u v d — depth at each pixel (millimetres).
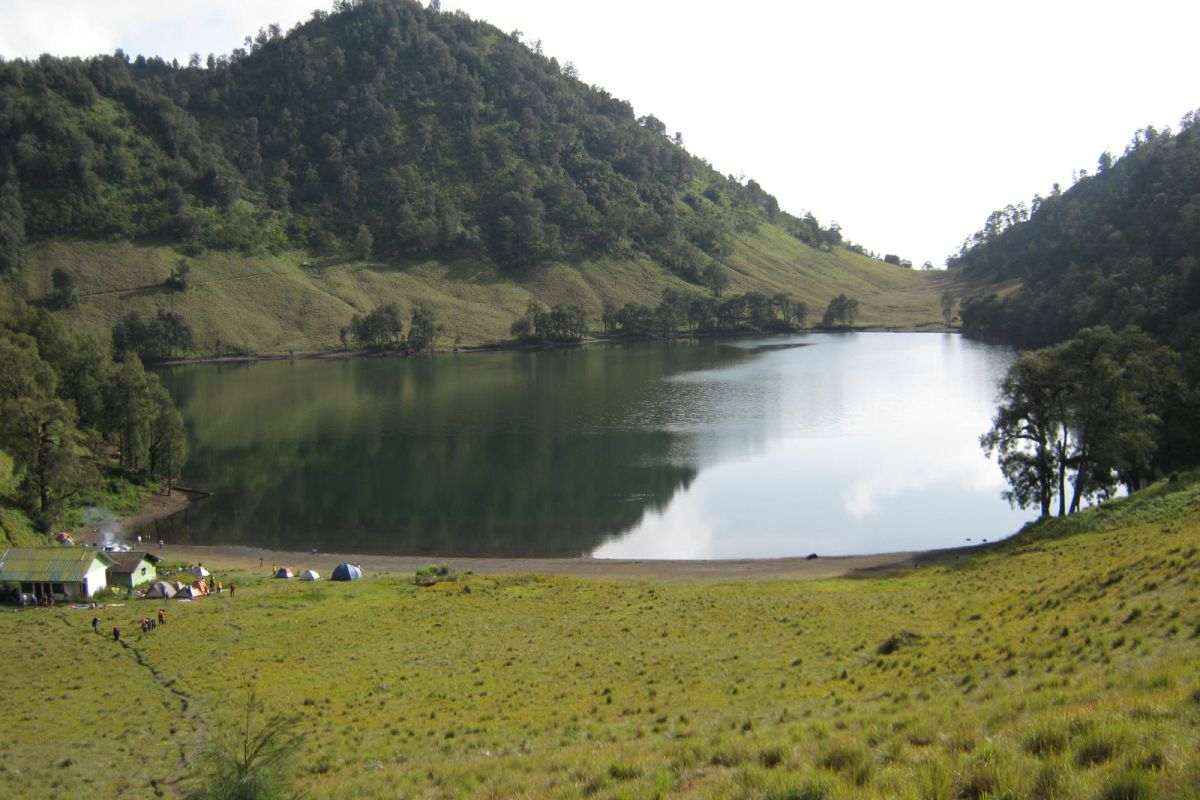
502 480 107312
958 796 13094
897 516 87938
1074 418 69812
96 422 102750
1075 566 44562
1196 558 32000
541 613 54656
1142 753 12695
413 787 22016
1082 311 179375
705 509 92562
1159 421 70000
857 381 180125
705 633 45125
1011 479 74500
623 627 48625
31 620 57750
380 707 35375
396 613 56250
